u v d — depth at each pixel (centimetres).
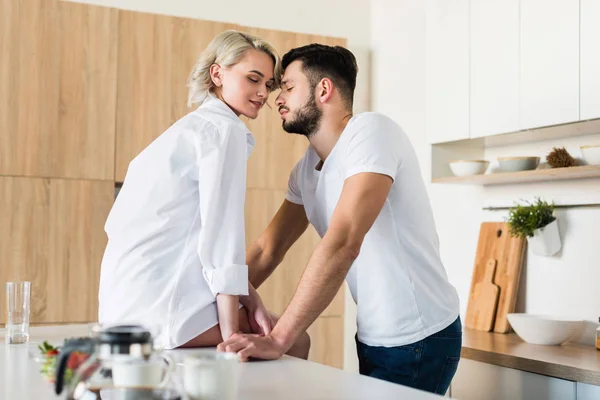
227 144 171
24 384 122
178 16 391
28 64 355
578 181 316
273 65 198
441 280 199
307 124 206
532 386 262
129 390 92
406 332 192
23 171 353
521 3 310
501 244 347
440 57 359
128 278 169
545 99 298
